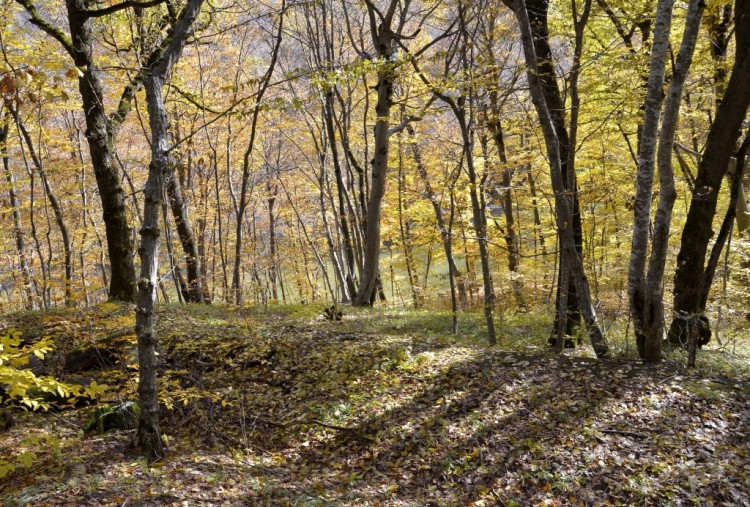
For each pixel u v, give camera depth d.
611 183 13.89
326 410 7.59
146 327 5.63
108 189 12.81
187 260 18.19
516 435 6.59
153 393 5.79
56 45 16.00
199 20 11.68
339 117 22.80
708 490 5.37
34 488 4.68
